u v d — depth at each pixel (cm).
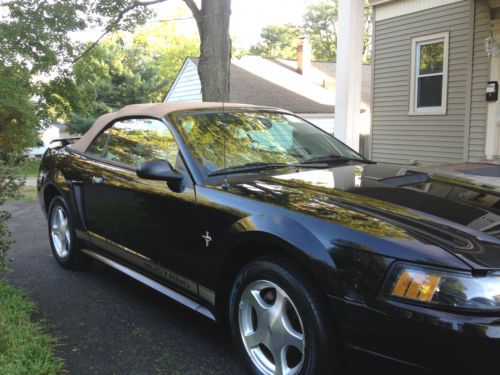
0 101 1513
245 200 267
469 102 938
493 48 869
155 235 323
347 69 775
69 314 357
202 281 287
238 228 257
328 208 239
